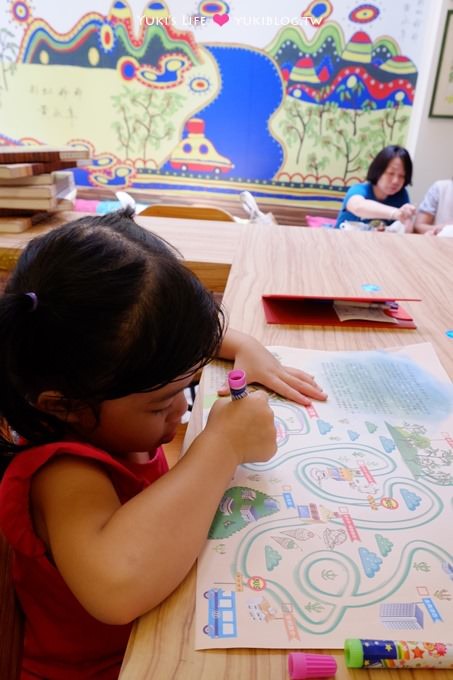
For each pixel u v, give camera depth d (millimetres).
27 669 587
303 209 3293
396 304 886
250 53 3006
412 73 3016
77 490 441
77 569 375
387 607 353
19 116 3191
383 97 3068
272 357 681
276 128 3150
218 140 3191
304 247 1196
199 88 3086
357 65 3010
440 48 2809
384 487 468
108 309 427
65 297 430
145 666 314
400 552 397
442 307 889
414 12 2895
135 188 3312
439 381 659
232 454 477
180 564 375
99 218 539
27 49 3049
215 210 1662
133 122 3174
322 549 399
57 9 2953
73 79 3094
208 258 1063
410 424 566
